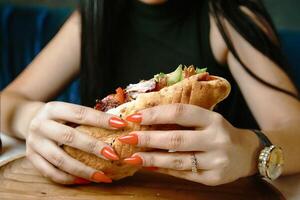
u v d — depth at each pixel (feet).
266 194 1.53
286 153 1.71
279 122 2.02
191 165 1.38
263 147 1.53
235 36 2.28
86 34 2.37
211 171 1.38
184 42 2.38
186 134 1.34
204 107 1.52
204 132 1.35
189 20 2.39
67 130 1.47
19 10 3.76
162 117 1.36
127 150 1.45
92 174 1.50
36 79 2.47
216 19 2.29
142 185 1.57
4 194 1.47
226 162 1.36
